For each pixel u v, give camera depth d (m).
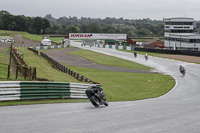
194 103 15.00
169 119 8.96
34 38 149.88
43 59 50.16
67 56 65.75
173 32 106.56
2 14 192.25
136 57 66.88
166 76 37.19
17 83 13.24
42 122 8.16
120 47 99.19
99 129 7.33
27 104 12.59
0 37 121.50
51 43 112.50
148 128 7.53
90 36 105.94
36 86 14.27
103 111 10.80
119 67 47.25
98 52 82.75
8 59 40.50
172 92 24.95
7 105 11.88
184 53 70.12
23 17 196.25
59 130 7.15
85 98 17.56
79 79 29.75
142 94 23.70
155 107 12.53
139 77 36.00
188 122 8.44
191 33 105.12
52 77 27.55
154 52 79.06
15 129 7.17
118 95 22.34
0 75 20.33
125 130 7.25
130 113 10.30
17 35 155.25
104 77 34.84
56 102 13.86
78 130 7.18
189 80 33.41
